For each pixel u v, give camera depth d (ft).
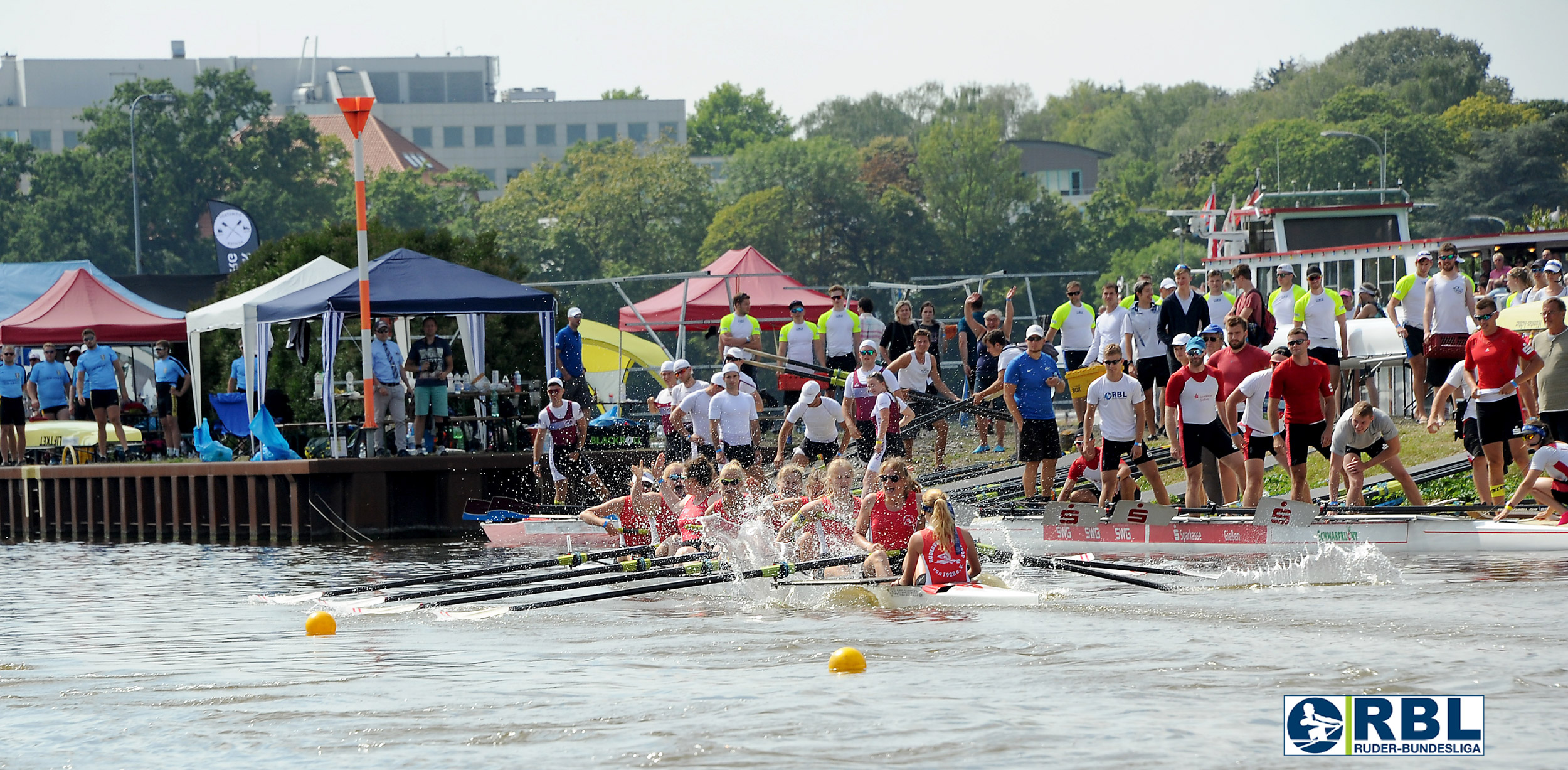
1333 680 92.17
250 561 202.90
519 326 341.21
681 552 156.97
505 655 109.60
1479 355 173.17
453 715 87.10
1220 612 121.49
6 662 111.55
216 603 150.30
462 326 292.20
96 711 91.15
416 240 352.28
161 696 95.50
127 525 271.69
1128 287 476.54
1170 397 175.83
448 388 259.19
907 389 241.96
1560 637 104.73
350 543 231.30
